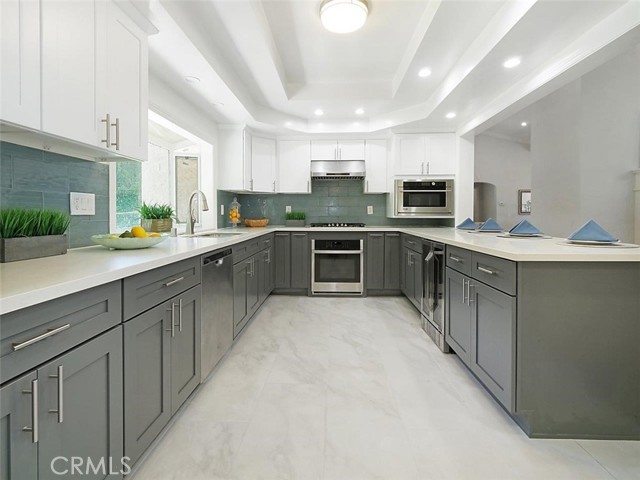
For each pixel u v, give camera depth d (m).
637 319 1.57
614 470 1.39
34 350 0.84
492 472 1.37
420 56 2.77
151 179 3.35
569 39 2.15
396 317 3.52
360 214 5.11
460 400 1.92
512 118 6.20
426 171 4.55
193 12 2.09
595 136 4.43
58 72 1.26
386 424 1.70
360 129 4.56
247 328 3.16
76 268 1.16
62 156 1.71
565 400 1.59
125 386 1.23
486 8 2.13
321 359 2.47
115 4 1.59
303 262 4.47
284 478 1.34
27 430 0.82
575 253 1.54
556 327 1.58
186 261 1.76
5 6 1.06
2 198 1.41
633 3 1.77
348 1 2.18
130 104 1.71
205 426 1.68
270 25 2.62
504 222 7.92
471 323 2.09
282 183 4.79
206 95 3.07
